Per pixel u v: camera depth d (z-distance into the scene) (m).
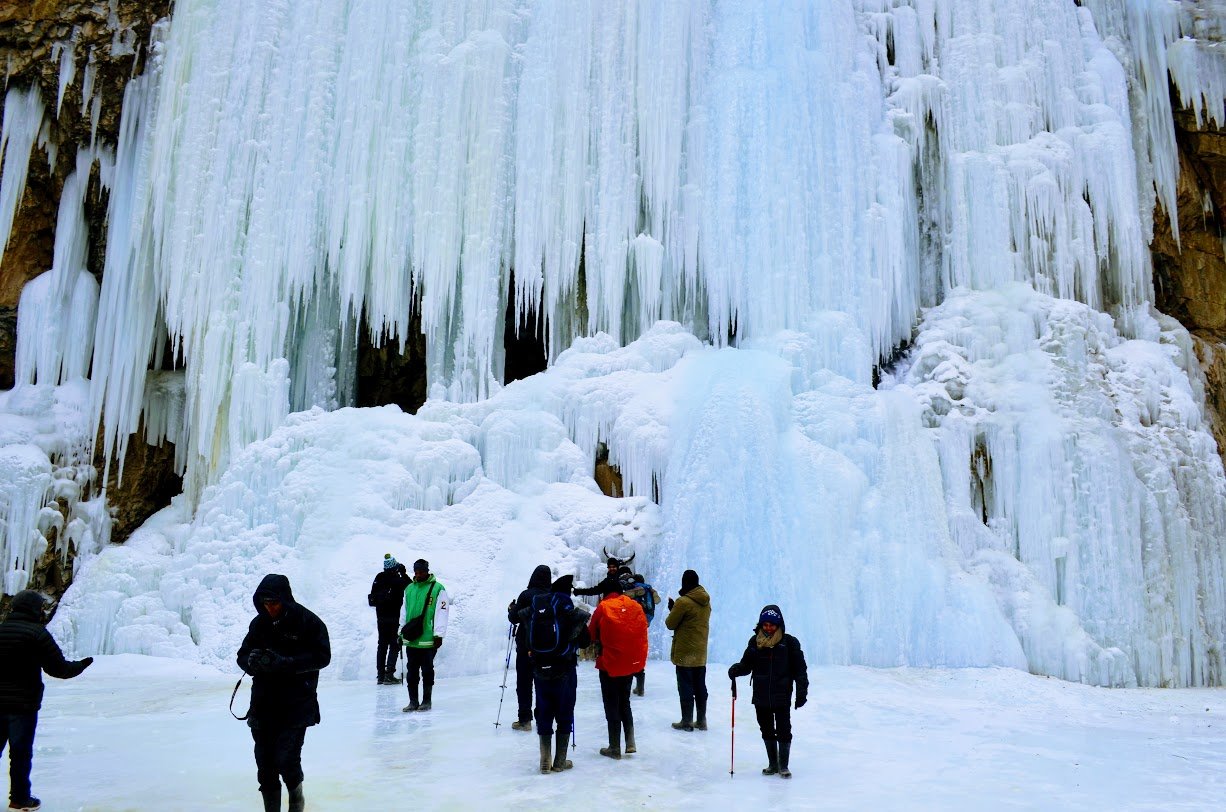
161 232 18.28
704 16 18.56
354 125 17.84
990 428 15.52
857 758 7.42
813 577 13.17
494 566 13.62
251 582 13.88
